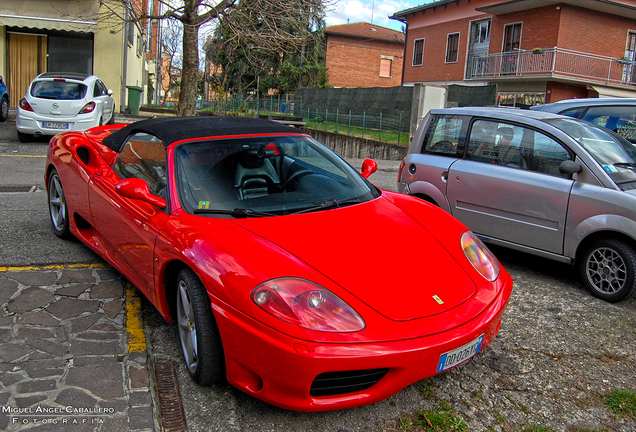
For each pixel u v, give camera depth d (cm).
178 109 1326
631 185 392
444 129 515
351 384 221
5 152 965
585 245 406
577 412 251
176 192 297
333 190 325
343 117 2212
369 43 4138
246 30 1284
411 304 231
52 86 1085
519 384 273
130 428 222
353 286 231
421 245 274
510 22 2242
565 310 371
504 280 276
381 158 1628
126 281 377
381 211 310
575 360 299
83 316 320
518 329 338
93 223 382
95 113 1097
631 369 291
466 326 232
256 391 227
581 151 407
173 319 292
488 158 468
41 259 408
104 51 1759
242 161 320
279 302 217
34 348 279
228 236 254
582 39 2092
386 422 238
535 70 2100
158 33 2883
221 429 229
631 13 2122
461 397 260
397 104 2028
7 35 1691
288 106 2762
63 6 1644
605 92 2116
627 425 241
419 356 217
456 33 2534
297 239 258
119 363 271
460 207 479
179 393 254
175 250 262
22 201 597
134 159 356
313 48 3478
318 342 209
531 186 426
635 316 363
